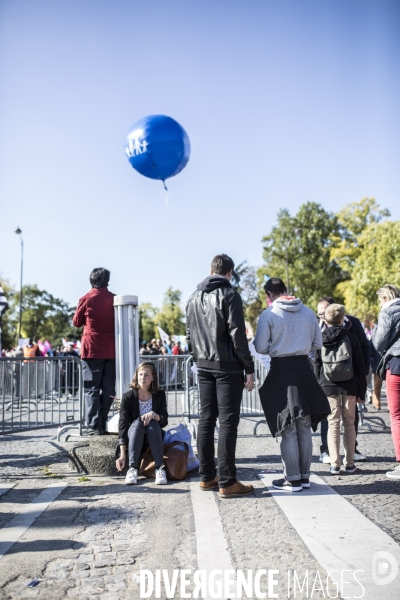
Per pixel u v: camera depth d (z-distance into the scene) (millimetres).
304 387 5195
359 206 63750
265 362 9047
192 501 5004
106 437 6602
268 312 5332
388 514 4461
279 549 3779
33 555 3801
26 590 3270
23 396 7863
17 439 9117
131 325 7133
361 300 49688
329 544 3828
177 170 9367
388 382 5777
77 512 4762
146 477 6031
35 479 6051
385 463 6453
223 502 4953
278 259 67688
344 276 65875
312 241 66875
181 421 10516
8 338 73500
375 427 9430
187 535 4137
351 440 5984
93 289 7719
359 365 5934
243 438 8609
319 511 4570
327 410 5230
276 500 4926
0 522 4512
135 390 6027
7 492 5477
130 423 6004
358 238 53719
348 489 5262
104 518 4582
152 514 4668
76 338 45812
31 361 8023
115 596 3186
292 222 67938
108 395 7656
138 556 3766
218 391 5191
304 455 5332
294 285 65688
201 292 5320
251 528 4215
